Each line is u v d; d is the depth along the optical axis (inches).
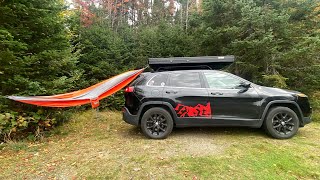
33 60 215.6
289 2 359.3
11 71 210.1
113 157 167.8
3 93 216.4
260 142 192.1
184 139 204.1
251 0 337.7
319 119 275.1
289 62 319.3
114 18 949.2
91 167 152.5
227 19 353.4
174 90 206.1
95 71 365.1
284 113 199.8
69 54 263.0
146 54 430.3
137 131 238.4
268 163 152.6
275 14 305.4
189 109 202.2
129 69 404.2
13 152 184.4
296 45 301.9
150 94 206.7
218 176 137.3
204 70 213.5
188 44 426.0
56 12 258.4
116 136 222.1
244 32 325.1
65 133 238.5
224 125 200.2
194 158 161.8
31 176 142.8
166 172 143.0
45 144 204.4
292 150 173.8
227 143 191.3
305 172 141.3
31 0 225.9
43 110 234.7
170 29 479.8
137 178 137.2
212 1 342.3
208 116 200.4
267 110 198.7
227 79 205.8
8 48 200.4
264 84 319.0
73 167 153.7
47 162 163.3
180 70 217.5
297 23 344.8
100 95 212.5
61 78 239.5
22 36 221.9
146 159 161.8
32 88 215.0
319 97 334.3
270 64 314.7
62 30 261.7
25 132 227.9
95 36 398.6
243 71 334.6
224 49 335.3
